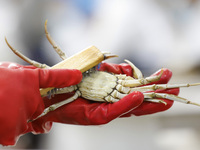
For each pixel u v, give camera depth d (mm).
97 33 3422
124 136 2680
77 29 3367
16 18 3242
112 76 1408
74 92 1399
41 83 1317
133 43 3453
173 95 1380
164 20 3393
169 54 3492
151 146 2459
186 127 2734
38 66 1396
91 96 1384
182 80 3350
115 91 1387
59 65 1350
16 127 1300
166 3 3354
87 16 3352
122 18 3375
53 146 2586
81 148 2502
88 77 1396
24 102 1304
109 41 3447
